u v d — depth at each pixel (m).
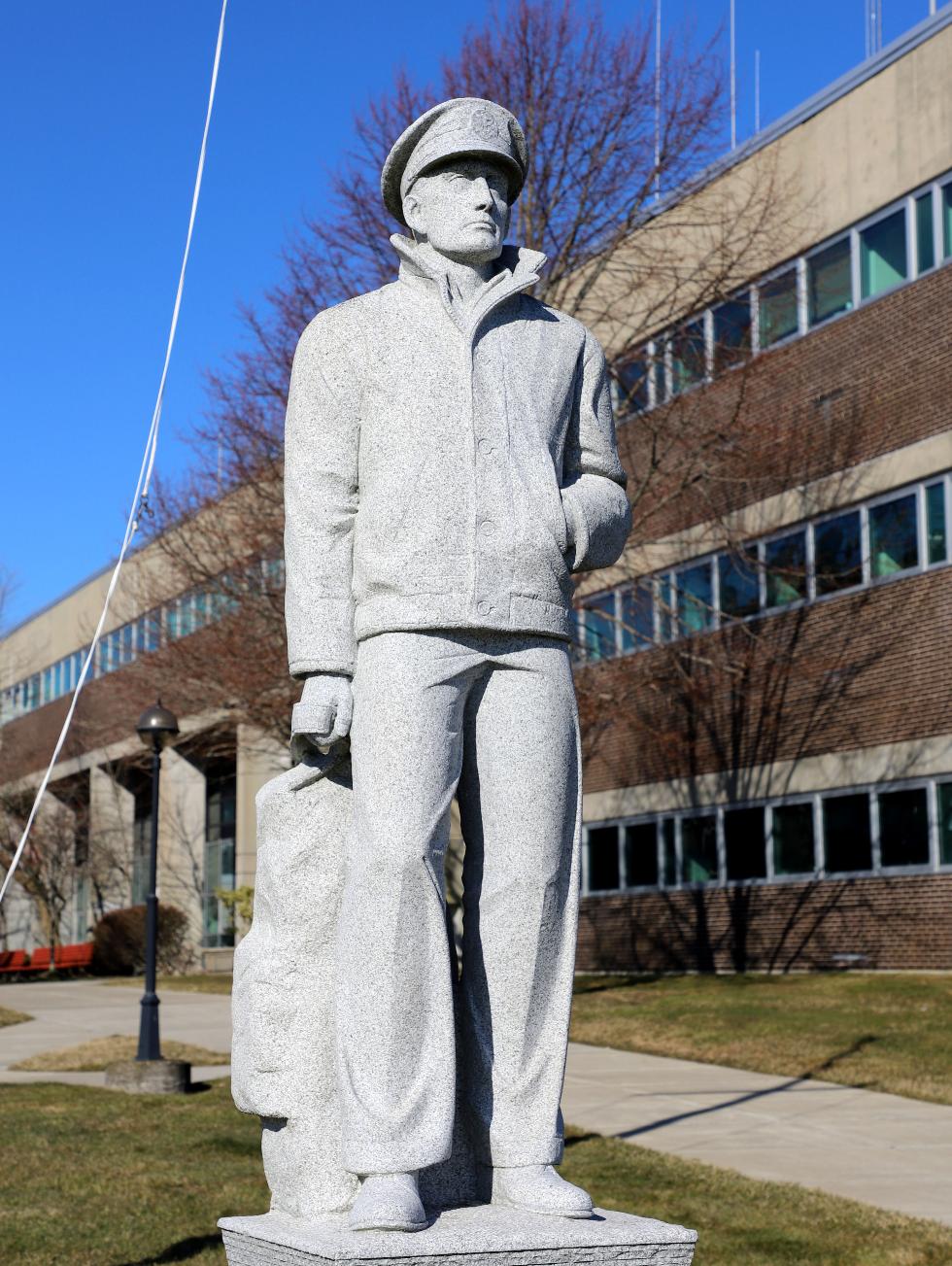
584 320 24.38
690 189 23.14
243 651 22.61
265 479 22.75
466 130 5.56
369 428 5.40
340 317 5.54
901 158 24.25
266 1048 5.29
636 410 23.66
